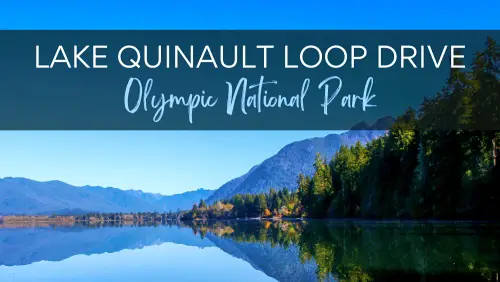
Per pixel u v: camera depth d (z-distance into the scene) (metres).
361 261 28.33
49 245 61.16
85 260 38.00
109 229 139.38
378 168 101.50
